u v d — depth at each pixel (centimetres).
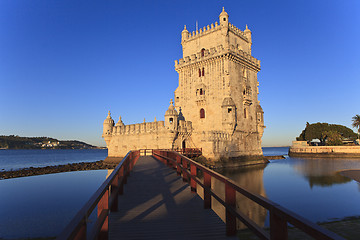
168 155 2241
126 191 1202
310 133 10000
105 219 587
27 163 9344
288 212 350
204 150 4362
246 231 1507
